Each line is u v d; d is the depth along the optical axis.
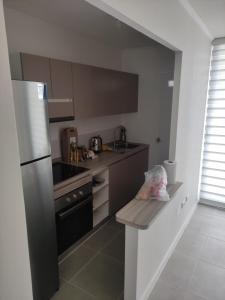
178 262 2.42
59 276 2.22
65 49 2.82
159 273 2.23
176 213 2.61
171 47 2.02
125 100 3.56
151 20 1.55
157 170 2.00
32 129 1.57
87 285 2.12
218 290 2.07
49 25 2.57
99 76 2.91
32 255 1.73
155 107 3.83
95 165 2.78
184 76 2.33
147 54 3.73
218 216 3.35
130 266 1.73
